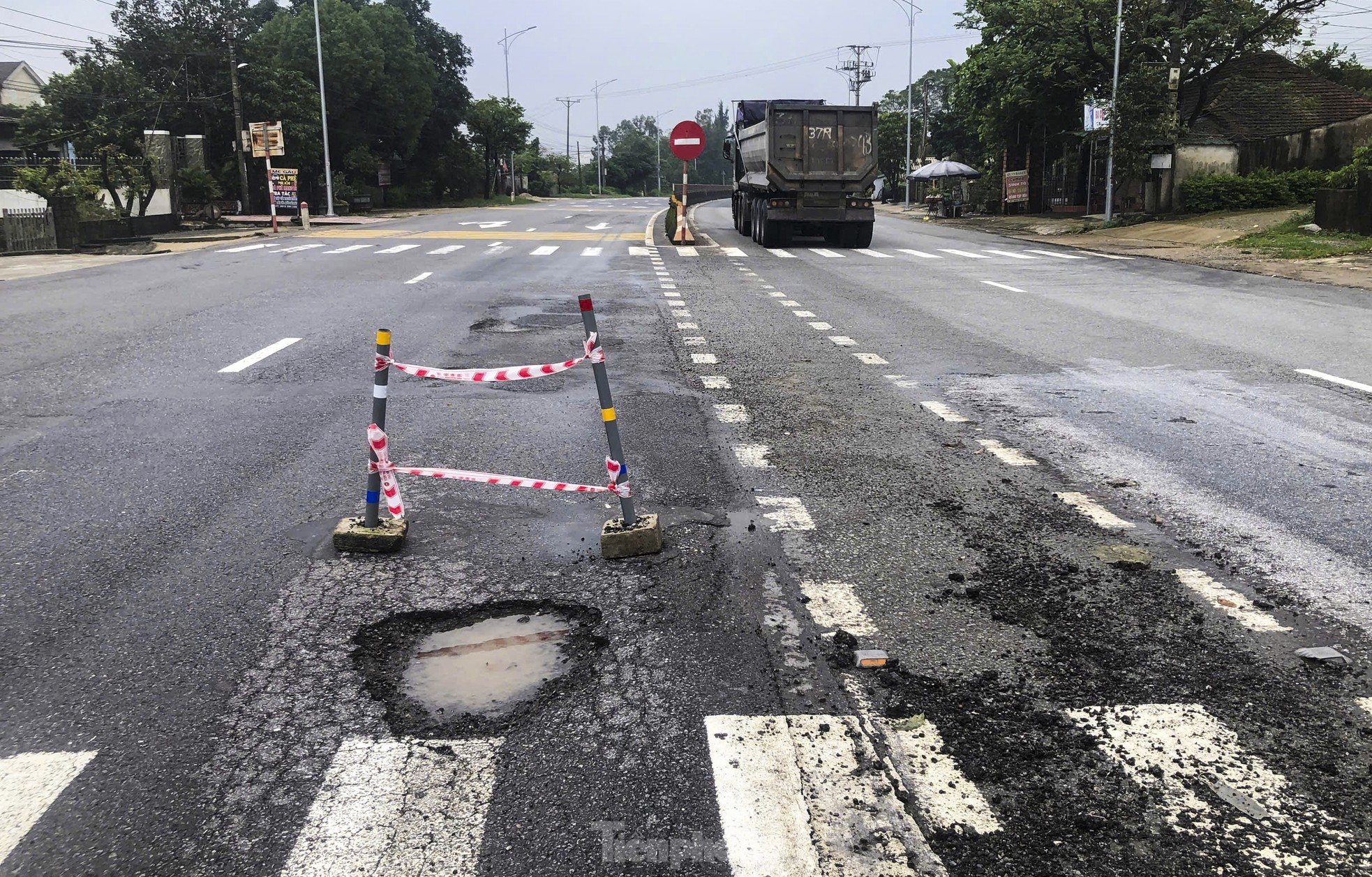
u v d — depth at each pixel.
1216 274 18.55
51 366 9.12
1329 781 2.96
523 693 3.47
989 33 38.59
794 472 6.05
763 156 25.56
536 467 6.07
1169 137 31.23
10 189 38.62
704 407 7.75
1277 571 4.55
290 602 4.21
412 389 8.23
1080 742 3.15
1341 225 23.86
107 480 5.82
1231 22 30.02
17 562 4.60
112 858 2.63
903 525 5.16
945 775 2.98
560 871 2.57
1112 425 7.29
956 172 48.78
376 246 24.19
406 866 2.59
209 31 46.28
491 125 77.38
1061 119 41.03
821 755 3.08
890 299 14.81
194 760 3.07
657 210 54.09
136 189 30.80
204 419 7.25
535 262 20.06
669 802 2.85
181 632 3.93
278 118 47.38
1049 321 12.62
